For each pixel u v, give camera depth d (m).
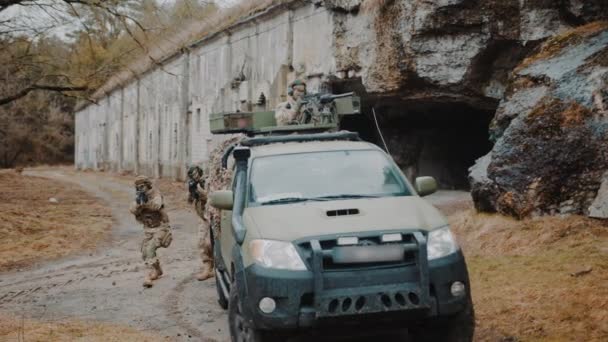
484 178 10.68
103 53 25.83
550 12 14.26
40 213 22.84
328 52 19.88
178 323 8.59
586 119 9.53
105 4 23.91
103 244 17.23
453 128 22.91
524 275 8.06
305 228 5.96
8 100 25.66
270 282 5.71
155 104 44.56
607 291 6.99
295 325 5.66
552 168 9.68
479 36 15.37
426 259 5.74
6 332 8.05
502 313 7.17
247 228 6.31
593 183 9.35
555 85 10.12
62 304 10.16
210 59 32.78
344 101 10.18
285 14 22.98
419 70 16.33
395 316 5.70
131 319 8.92
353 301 5.61
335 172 7.13
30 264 14.44
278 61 23.88
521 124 10.13
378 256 5.74
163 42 40.69
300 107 10.79
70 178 53.19
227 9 30.59
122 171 54.50
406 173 22.38
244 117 10.80
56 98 78.56
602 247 8.30
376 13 17.52
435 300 5.78
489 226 10.12
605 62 9.87
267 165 7.25
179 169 38.66
